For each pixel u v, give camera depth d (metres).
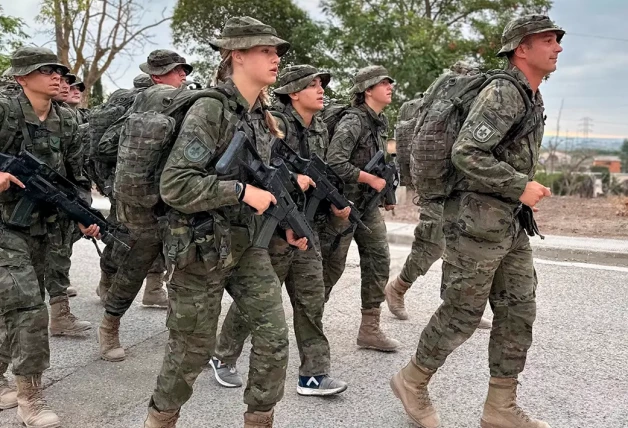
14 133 3.39
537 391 3.66
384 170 4.20
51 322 4.77
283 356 2.64
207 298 2.59
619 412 3.40
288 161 3.48
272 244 3.30
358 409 3.45
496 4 14.18
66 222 3.76
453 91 2.99
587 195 14.91
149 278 5.45
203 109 2.46
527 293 3.00
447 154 2.92
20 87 3.66
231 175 2.52
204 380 3.88
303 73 3.63
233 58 2.64
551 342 4.45
